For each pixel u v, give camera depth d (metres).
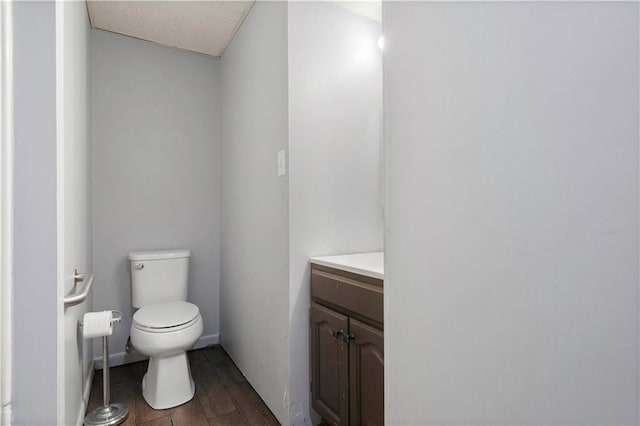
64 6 1.02
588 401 0.48
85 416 1.61
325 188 1.62
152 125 2.36
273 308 1.67
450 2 0.68
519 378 0.56
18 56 0.75
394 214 0.83
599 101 0.47
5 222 0.70
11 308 0.72
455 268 0.67
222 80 2.51
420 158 0.76
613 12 0.46
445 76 0.69
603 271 0.46
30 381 0.75
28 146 0.76
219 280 2.56
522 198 0.56
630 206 0.44
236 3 1.89
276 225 1.64
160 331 1.66
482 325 0.62
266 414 1.67
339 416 1.35
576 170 0.49
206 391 1.88
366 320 1.23
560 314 0.51
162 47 2.39
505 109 0.58
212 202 2.55
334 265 1.39
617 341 0.45
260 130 1.82
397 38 0.82
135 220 2.31
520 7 0.56
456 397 0.67
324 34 1.61
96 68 2.18
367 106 1.75
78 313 1.42
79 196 1.49
